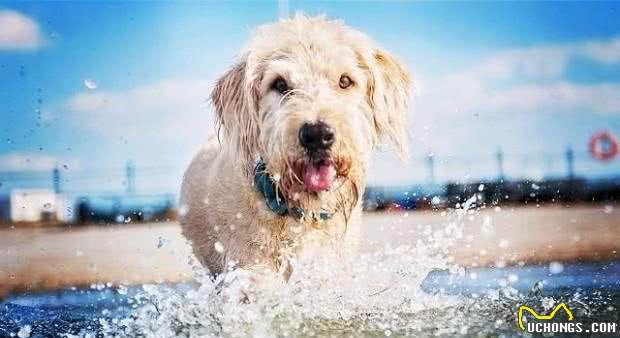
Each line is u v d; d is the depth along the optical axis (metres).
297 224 1.19
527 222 2.74
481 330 1.01
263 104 1.21
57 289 1.65
